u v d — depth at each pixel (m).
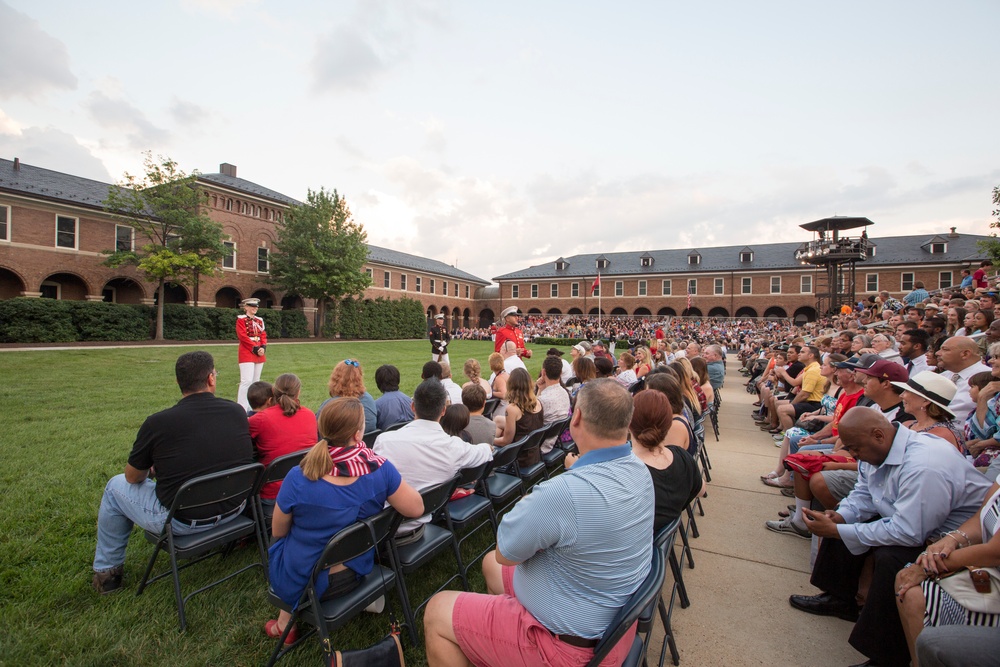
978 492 2.49
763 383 10.53
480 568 3.68
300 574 2.36
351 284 37.84
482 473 3.68
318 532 2.37
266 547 3.38
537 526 1.70
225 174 39.41
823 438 5.11
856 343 7.87
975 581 2.12
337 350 25.11
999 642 1.87
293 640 2.63
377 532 2.54
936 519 2.43
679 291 53.31
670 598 3.06
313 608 2.29
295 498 2.34
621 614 1.69
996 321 5.08
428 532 3.28
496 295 64.50
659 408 2.81
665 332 46.03
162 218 25.67
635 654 2.04
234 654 2.59
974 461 3.53
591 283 57.94
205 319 28.17
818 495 3.83
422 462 3.18
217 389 10.93
